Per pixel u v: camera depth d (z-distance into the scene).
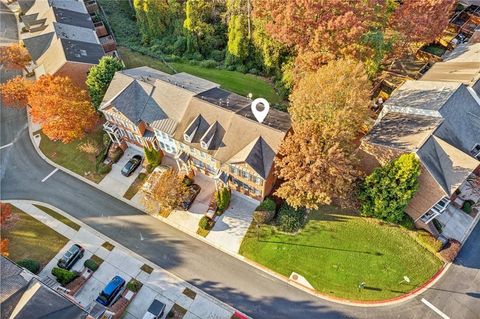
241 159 37.56
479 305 34.00
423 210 37.19
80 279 36.81
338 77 36.03
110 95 45.50
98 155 48.34
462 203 40.84
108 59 49.38
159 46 63.16
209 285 36.47
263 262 37.72
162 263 38.28
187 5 56.78
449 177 35.44
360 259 37.06
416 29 44.72
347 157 37.41
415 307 34.09
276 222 40.03
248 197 42.59
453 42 55.09
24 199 44.47
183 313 34.50
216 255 38.69
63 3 66.19
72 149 49.56
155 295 35.84
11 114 54.62
